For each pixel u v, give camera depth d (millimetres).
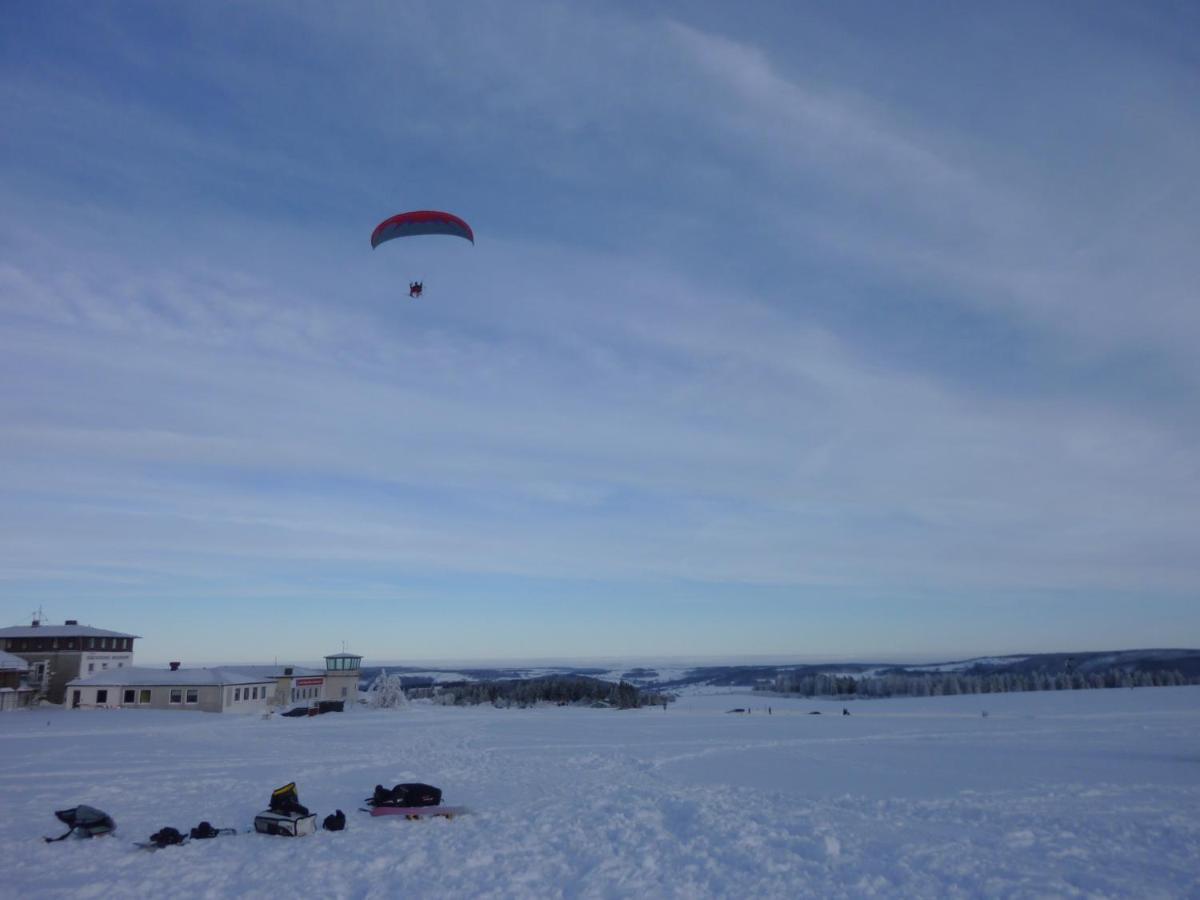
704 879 14609
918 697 139000
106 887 13953
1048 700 102625
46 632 83500
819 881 14430
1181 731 48750
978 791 25203
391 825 19266
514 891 13844
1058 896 13352
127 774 27875
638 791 24891
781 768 31531
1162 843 17359
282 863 15547
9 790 24188
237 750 36750
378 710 83875
